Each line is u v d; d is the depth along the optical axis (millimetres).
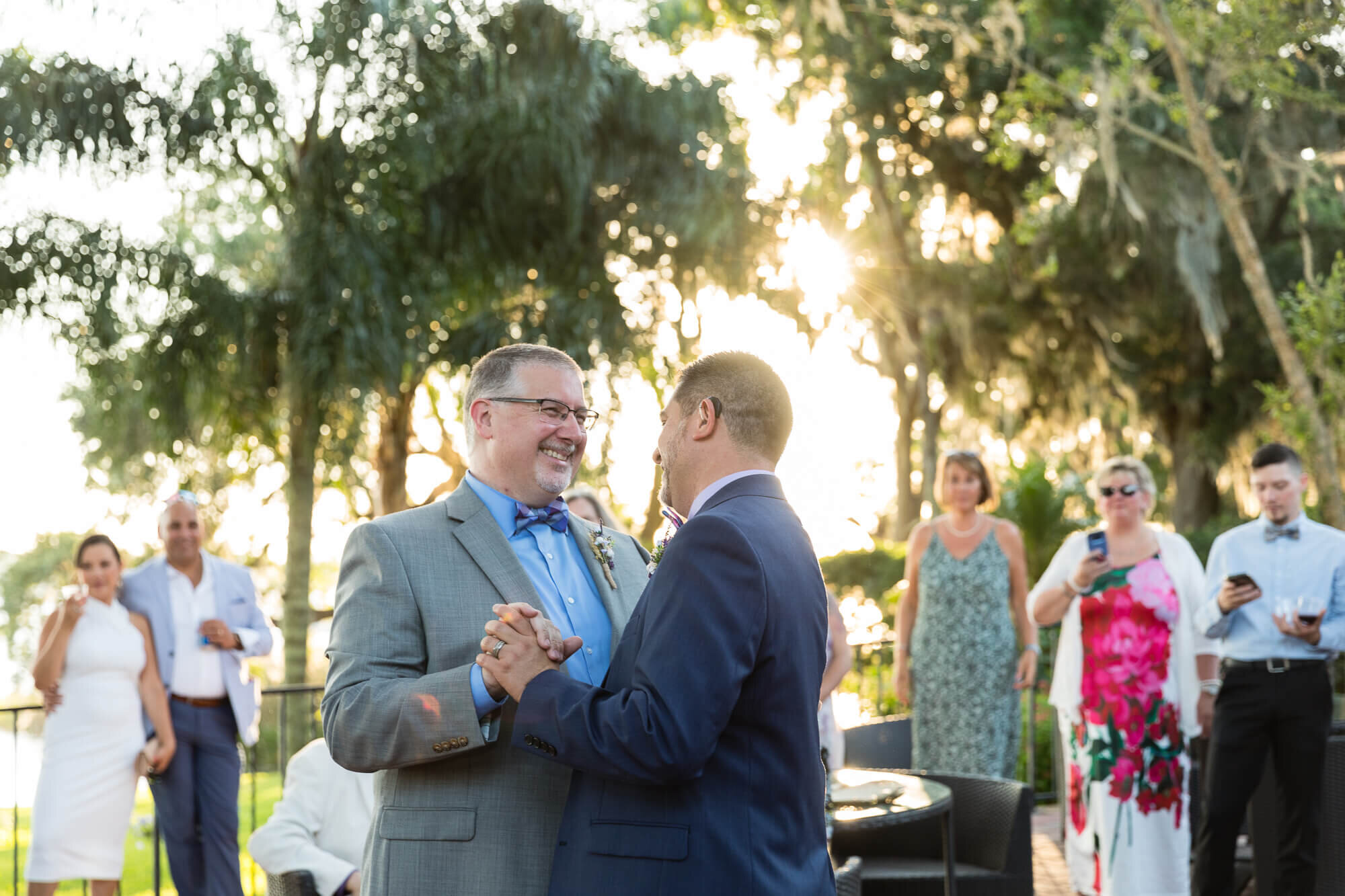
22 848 7555
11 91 11445
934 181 15430
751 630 1924
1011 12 10648
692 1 14766
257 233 14203
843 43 14250
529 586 2305
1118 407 17016
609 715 1901
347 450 12797
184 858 4957
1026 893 4074
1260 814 4680
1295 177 12523
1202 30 8508
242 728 5070
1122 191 11945
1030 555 12625
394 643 2197
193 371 12578
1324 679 4453
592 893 1947
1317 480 8195
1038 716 8477
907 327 17156
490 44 13164
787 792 1988
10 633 22094
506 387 2404
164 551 5164
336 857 3213
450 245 13523
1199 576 4547
